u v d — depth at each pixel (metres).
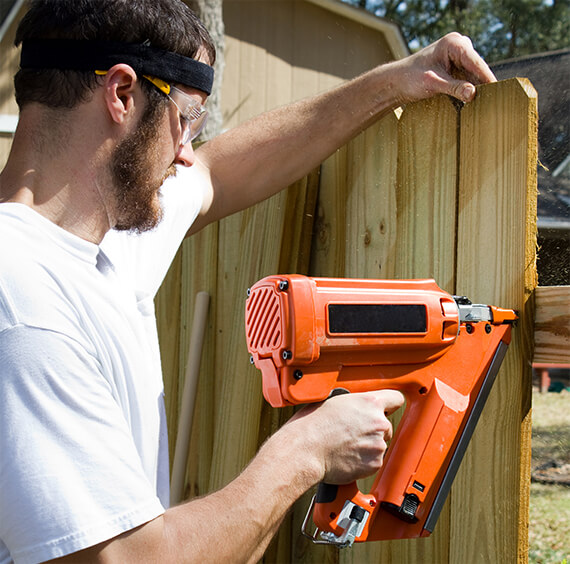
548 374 7.64
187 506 1.10
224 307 2.36
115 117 1.13
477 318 1.45
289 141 1.84
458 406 1.42
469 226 1.61
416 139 1.74
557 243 1.82
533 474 4.88
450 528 1.65
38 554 0.93
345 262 2.01
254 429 2.12
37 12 1.13
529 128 1.47
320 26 8.18
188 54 1.22
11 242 1.04
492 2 12.90
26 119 1.15
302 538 2.14
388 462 1.45
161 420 1.35
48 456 0.95
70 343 1.00
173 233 1.69
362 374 1.37
